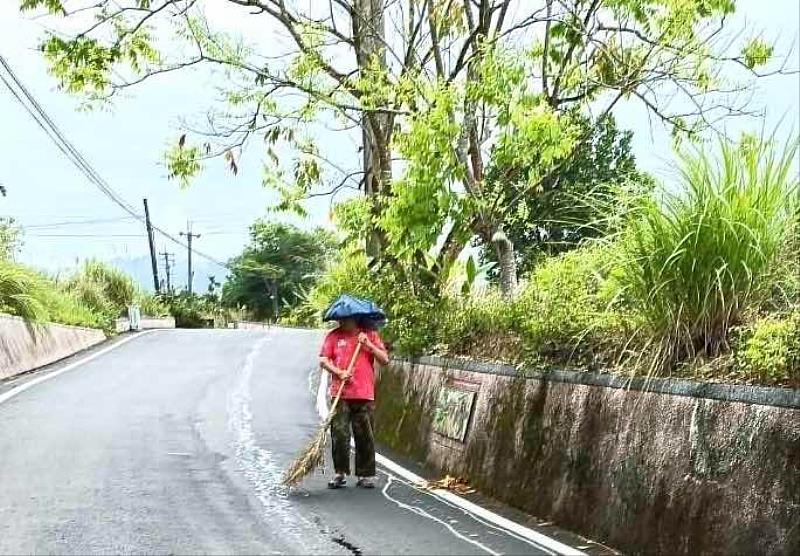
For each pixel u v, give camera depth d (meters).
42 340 19.70
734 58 10.38
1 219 24.88
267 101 11.75
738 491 4.83
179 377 17.11
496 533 6.36
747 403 4.93
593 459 6.24
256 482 8.30
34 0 11.12
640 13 11.06
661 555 5.29
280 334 29.92
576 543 6.00
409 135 9.91
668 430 5.51
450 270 12.27
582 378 6.62
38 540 6.26
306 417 12.47
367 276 13.12
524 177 11.01
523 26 11.20
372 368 8.39
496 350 8.64
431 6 12.29
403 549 6.01
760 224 5.89
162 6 11.34
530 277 9.72
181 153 12.20
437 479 8.45
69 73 11.51
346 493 7.86
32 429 11.05
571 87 11.52
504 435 7.64
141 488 7.94
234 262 89.94
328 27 11.94
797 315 5.29
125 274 36.97
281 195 13.60
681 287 5.90
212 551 6.02
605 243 6.86
